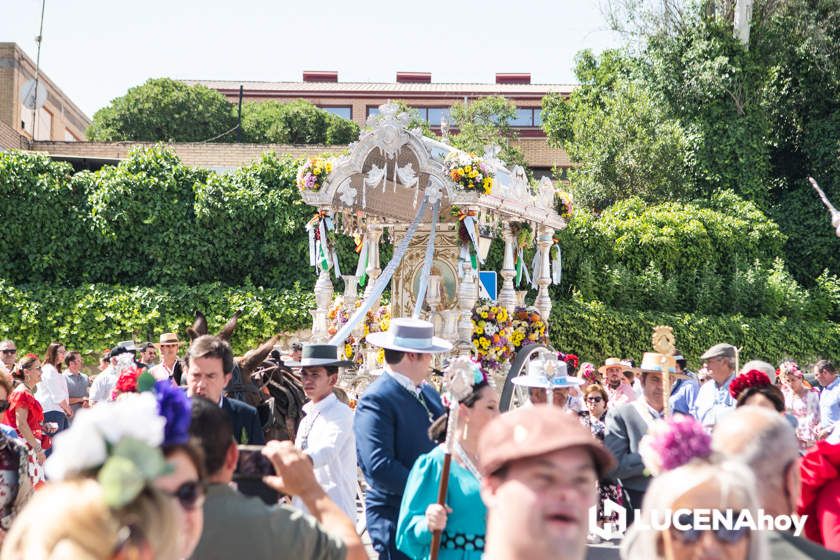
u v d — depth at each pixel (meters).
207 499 3.65
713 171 31.17
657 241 26.17
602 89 37.06
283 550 3.59
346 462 6.91
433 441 6.62
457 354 12.34
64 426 15.06
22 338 20.83
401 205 14.20
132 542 2.41
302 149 36.81
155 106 51.69
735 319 25.92
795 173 33.22
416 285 14.34
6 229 21.61
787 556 3.71
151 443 2.60
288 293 22.06
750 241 28.16
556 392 9.91
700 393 10.09
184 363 10.20
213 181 22.48
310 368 7.12
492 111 44.00
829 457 5.21
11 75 44.19
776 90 33.03
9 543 2.42
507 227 13.95
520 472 2.78
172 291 21.72
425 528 5.36
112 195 21.98
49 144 38.91
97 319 21.09
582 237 25.52
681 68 32.16
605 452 2.84
